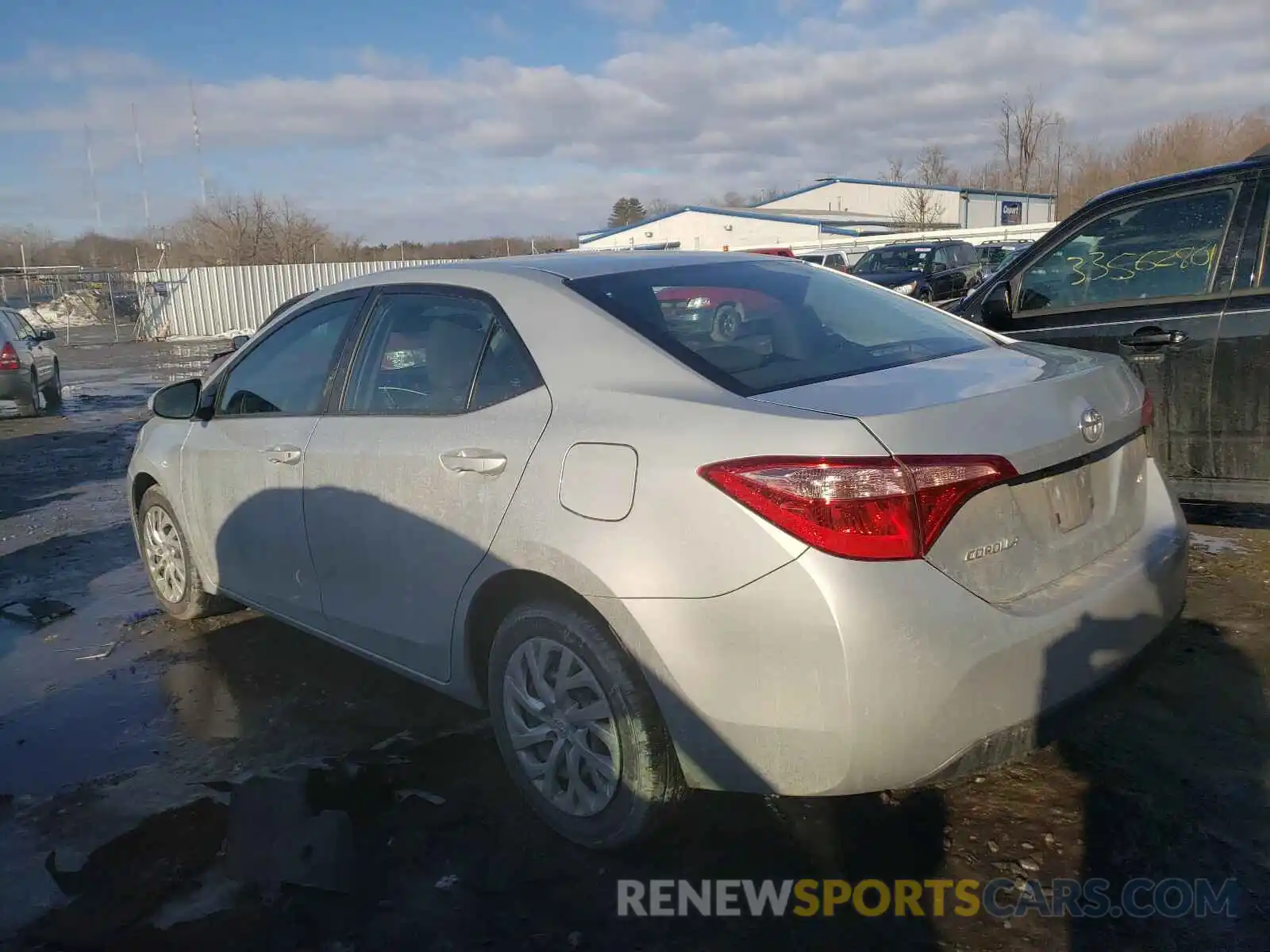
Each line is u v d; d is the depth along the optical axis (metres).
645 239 51.50
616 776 2.79
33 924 2.73
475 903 2.75
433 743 3.67
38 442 12.02
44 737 3.88
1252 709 3.53
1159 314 4.76
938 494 2.42
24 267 37.84
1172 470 4.79
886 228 47.72
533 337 3.15
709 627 2.51
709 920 2.63
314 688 4.21
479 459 3.05
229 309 35.41
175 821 3.23
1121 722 3.49
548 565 2.82
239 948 2.61
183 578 4.90
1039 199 56.19
